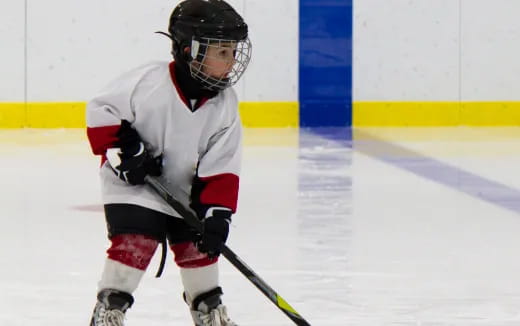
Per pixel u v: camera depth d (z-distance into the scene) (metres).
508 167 19.31
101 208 14.34
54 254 11.03
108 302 6.61
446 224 13.24
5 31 26.14
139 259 6.63
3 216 13.60
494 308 8.79
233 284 9.58
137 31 26.64
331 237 12.20
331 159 20.50
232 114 6.84
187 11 6.54
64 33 26.38
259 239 12.02
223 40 6.46
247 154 21.06
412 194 15.96
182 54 6.55
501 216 13.91
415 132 26.16
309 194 15.86
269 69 27.09
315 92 27.31
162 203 6.72
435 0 27.55
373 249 11.46
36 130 26.05
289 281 9.76
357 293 9.29
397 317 8.44
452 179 17.70
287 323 8.21
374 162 20.06
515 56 27.81
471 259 10.94
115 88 6.65
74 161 19.86
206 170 6.79
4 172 18.16
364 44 27.42
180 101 6.63
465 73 27.75
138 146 6.60
